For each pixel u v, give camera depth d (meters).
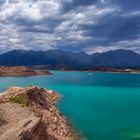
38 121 38.69
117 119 64.31
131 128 55.53
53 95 103.69
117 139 48.09
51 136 43.69
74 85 171.62
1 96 66.94
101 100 99.31
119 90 142.00
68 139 46.66
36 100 68.56
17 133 33.19
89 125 57.66
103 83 191.88
